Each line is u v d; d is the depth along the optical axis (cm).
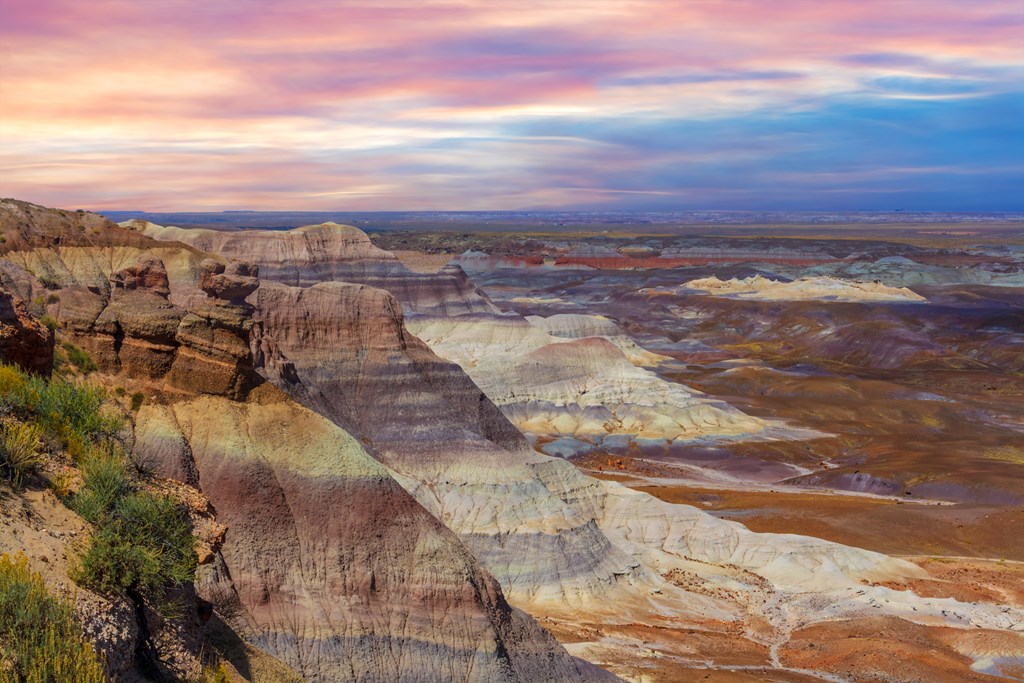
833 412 14488
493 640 3769
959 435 13162
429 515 4022
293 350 7356
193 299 5372
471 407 7769
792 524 8550
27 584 1248
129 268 3847
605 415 13538
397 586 3794
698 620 6431
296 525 3712
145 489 1755
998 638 5797
